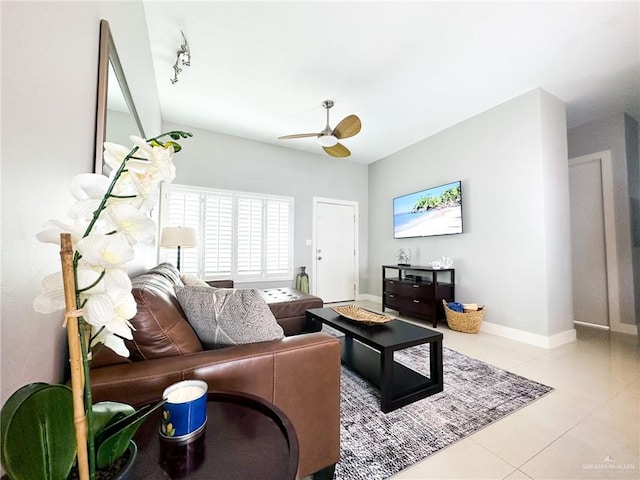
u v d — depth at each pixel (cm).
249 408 81
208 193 416
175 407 68
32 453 39
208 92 315
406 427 154
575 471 125
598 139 361
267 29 222
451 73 276
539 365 237
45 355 70
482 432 151
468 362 243
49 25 68
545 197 292
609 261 349
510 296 315
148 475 57
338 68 271
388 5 200
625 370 227
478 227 352
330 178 530
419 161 446
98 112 103
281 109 352
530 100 303
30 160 61
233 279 431
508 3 197
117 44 132
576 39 230
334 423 118
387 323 214
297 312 280
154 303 105
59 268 77
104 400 83
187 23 217
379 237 538
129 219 45
